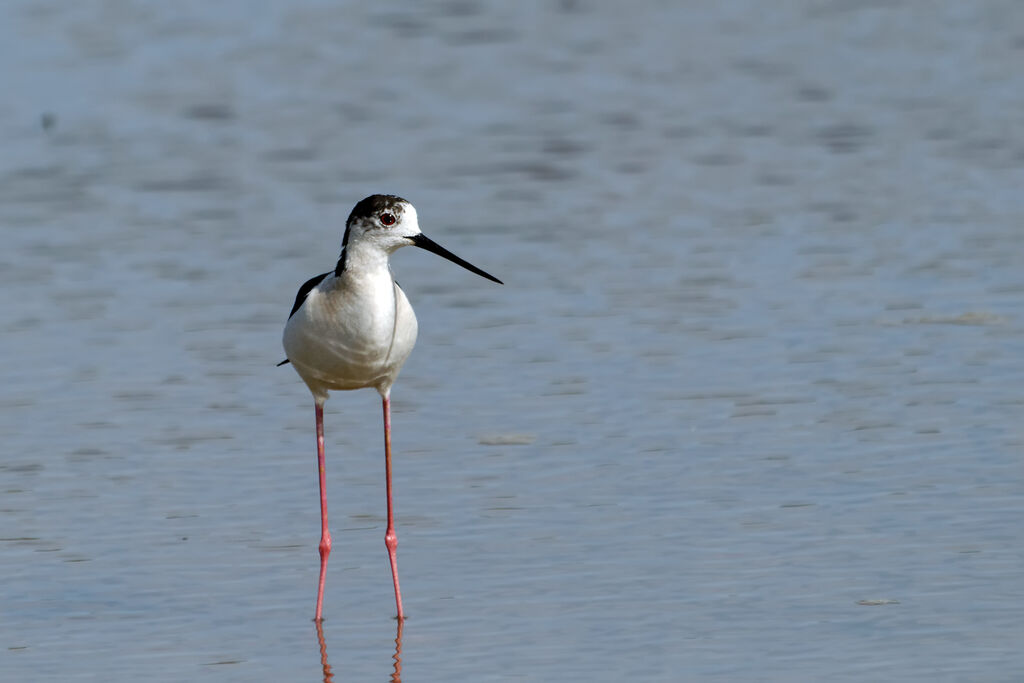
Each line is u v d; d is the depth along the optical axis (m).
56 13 29.47
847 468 11.10
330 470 11.51
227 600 9.41
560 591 9.30
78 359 14.12
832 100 23.75
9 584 9.62
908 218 17.97
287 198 19.52
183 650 8.67
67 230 18.28
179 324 15.07
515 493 10.93
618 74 25.72
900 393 12.63
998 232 17.22
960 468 10.98
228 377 13.66
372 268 9.10
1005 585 9.05
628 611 8.95
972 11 29.36
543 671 8.20
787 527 10.10
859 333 14.23
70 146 21.95
